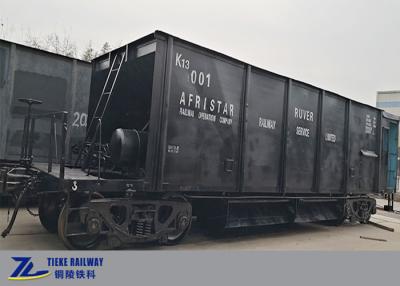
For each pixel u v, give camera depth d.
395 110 31.14
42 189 5.46
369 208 10.28
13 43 8.55
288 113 7.41
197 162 5.91
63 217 5.00
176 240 5.95
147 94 5.72
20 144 8.59
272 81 7.20
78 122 9.41
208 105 6.07
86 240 5.26
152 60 5.68
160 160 5.39
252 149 6.78
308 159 7.96
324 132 8.39
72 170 6.16
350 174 9.14
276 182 7.25
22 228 6.74
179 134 5.67
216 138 6.19
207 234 7.27
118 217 5.29
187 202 5.94
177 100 5.64
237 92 6.55
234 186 6.47
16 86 8.59
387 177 10.88
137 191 5.34
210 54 6.13
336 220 9.53
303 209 8.26
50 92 9.04
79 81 9.49
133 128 6.02
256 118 6.87
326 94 8.49
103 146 6.05
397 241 8.23
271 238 7.51
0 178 5.49
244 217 6.90
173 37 5.56
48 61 9.04
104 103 6.87
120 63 6.43
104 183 5.02
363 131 9.73
